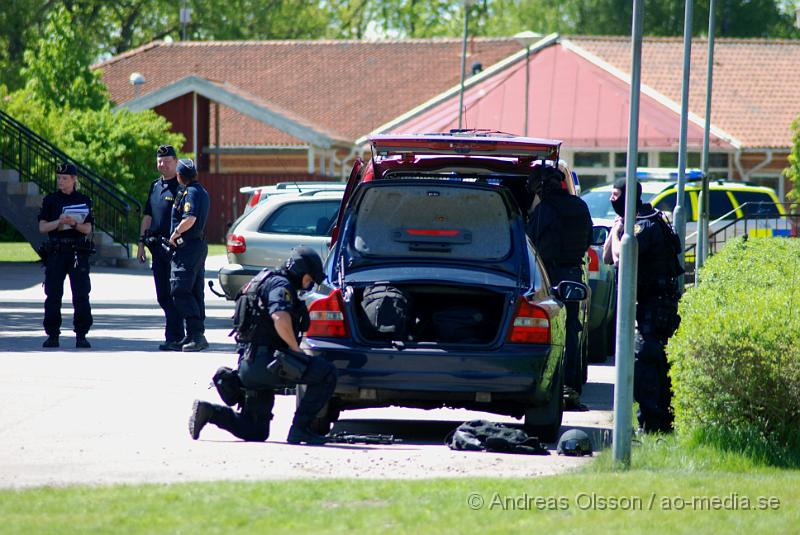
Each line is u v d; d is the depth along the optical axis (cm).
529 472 2908
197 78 16662
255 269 6112
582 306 4406
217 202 15838
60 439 3269
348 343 3316
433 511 2367
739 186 9444
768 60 17300
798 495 2578
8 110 13450
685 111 6638
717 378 3198
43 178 10612
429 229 3616
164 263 5291
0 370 4531
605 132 15262
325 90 19438
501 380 3278
